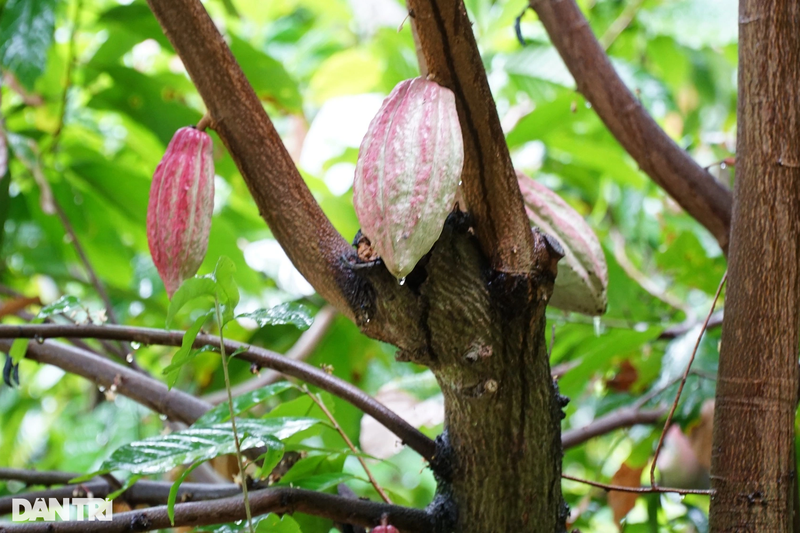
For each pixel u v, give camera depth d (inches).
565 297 77.2
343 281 67.4
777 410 71.6
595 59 89.4
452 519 70.1
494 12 132.9
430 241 63.0
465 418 68.7
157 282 134.7
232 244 113.7
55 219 117.2
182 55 67.4
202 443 72.3
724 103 145.6
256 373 74.2
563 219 76.9
